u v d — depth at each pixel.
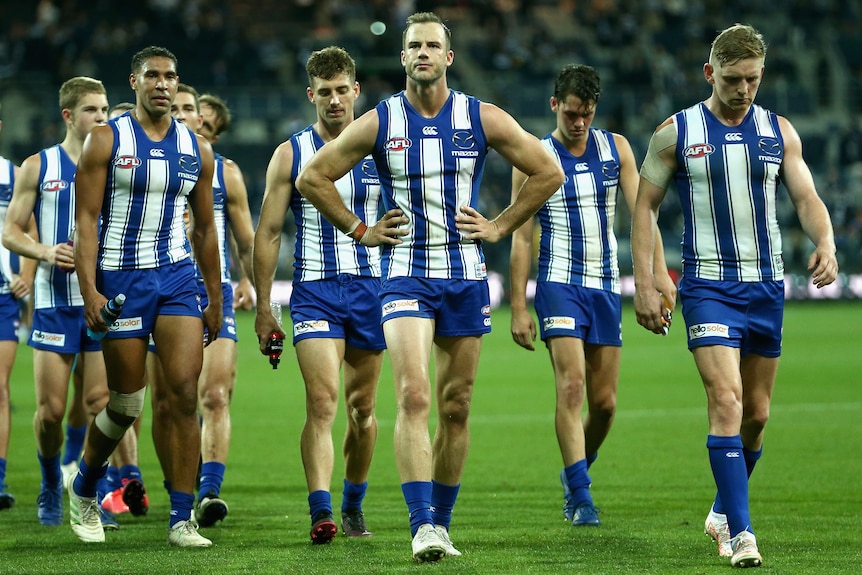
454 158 18.64
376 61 119.06
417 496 18.09
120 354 20.34
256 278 21.53
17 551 20.00
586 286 24.27
